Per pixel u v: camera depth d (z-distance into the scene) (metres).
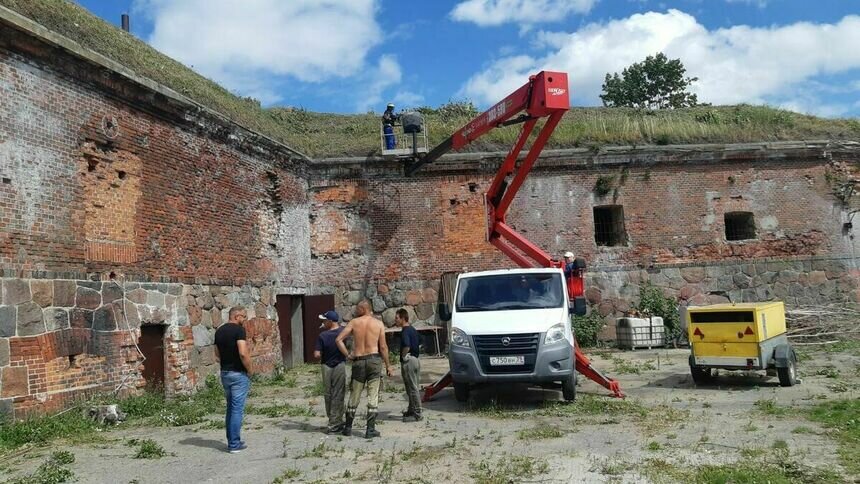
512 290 12.21
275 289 18.16
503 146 21.84
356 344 9.35
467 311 11.97
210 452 8.45
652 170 22.09
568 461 7.43
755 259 22.05
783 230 22.33
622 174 21.91
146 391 12.57
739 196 22.31
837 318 20.58
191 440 9.24
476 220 21.25
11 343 9.78
